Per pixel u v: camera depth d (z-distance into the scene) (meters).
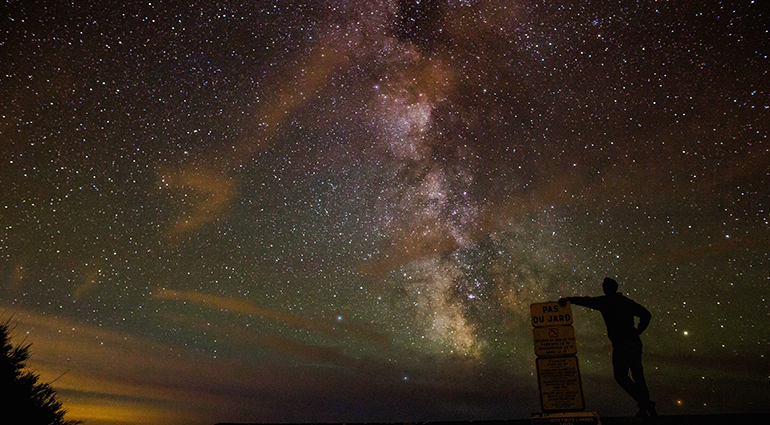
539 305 3.62
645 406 3.71
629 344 3.88
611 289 4.11
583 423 3.28
